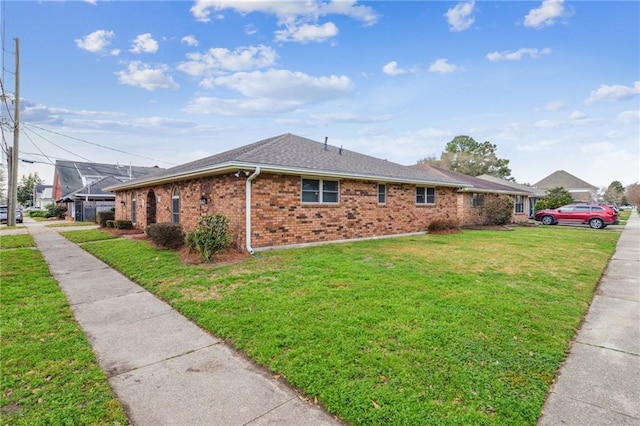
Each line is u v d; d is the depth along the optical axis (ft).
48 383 9.63
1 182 194.29
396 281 19.74
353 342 11.82
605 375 10.14
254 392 9.28
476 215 63.82
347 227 38.14
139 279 22.00
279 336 12.44
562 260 27.07
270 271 22.43
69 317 15.08
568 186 155.84
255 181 30.37
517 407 8.45
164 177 39.22
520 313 14.69
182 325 14.28
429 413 8.16
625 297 18.08
